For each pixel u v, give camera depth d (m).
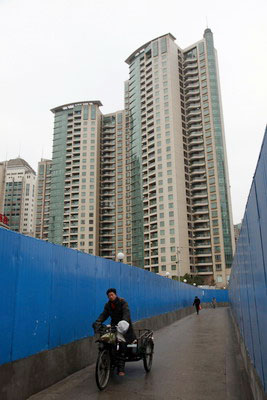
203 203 106.56
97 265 9.68
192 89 119.62
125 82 142.50
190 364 8.27
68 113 142.75
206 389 5.94
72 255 7.94
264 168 3.31
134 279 14.46
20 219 190.75
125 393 5.70
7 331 5.16
